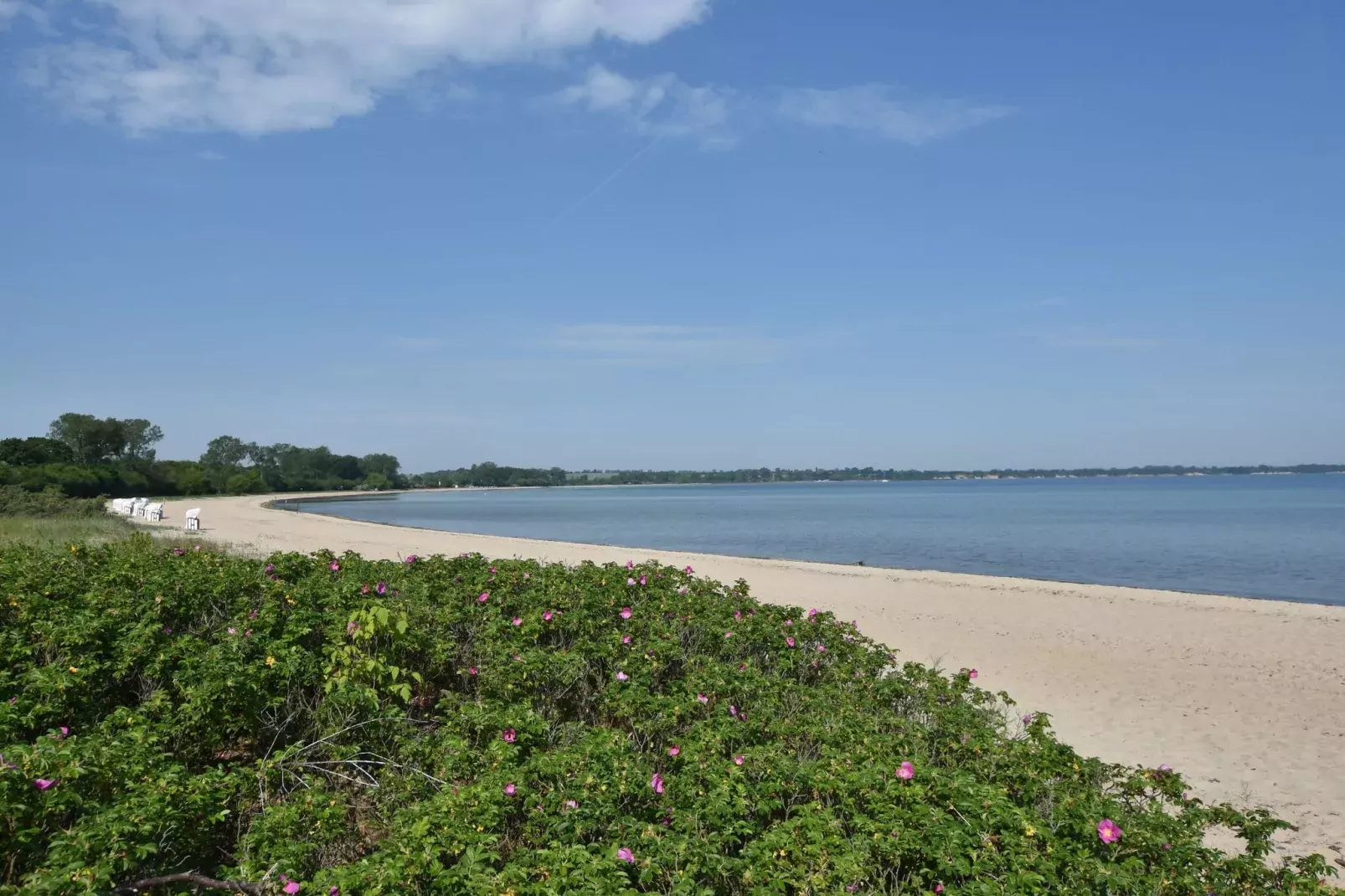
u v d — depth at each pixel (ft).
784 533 150.41
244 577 23.15
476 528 175.73
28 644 18.72
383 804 15.28
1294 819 21.44
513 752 15.80
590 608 25.17
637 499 453.17
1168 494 377.09
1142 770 16.98
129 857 11.53
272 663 18.03
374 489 586.86
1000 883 11.81
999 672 37.17
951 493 482.28
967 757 16.74
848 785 14.44
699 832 13.57
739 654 24.09
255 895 12.39
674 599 26.99
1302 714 30.89
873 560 98.48
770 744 16.75
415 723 19.04
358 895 11.72
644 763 16.11
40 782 12.10
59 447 273.33
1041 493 437.17
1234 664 39.01
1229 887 12.85
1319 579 80.38
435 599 25.27
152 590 21.07
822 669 24.49
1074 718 30.30
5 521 96.73
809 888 11.98
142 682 18.42
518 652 20.99
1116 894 12.02
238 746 18.28
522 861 12.32
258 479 404.16
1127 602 57.72
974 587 65.67
